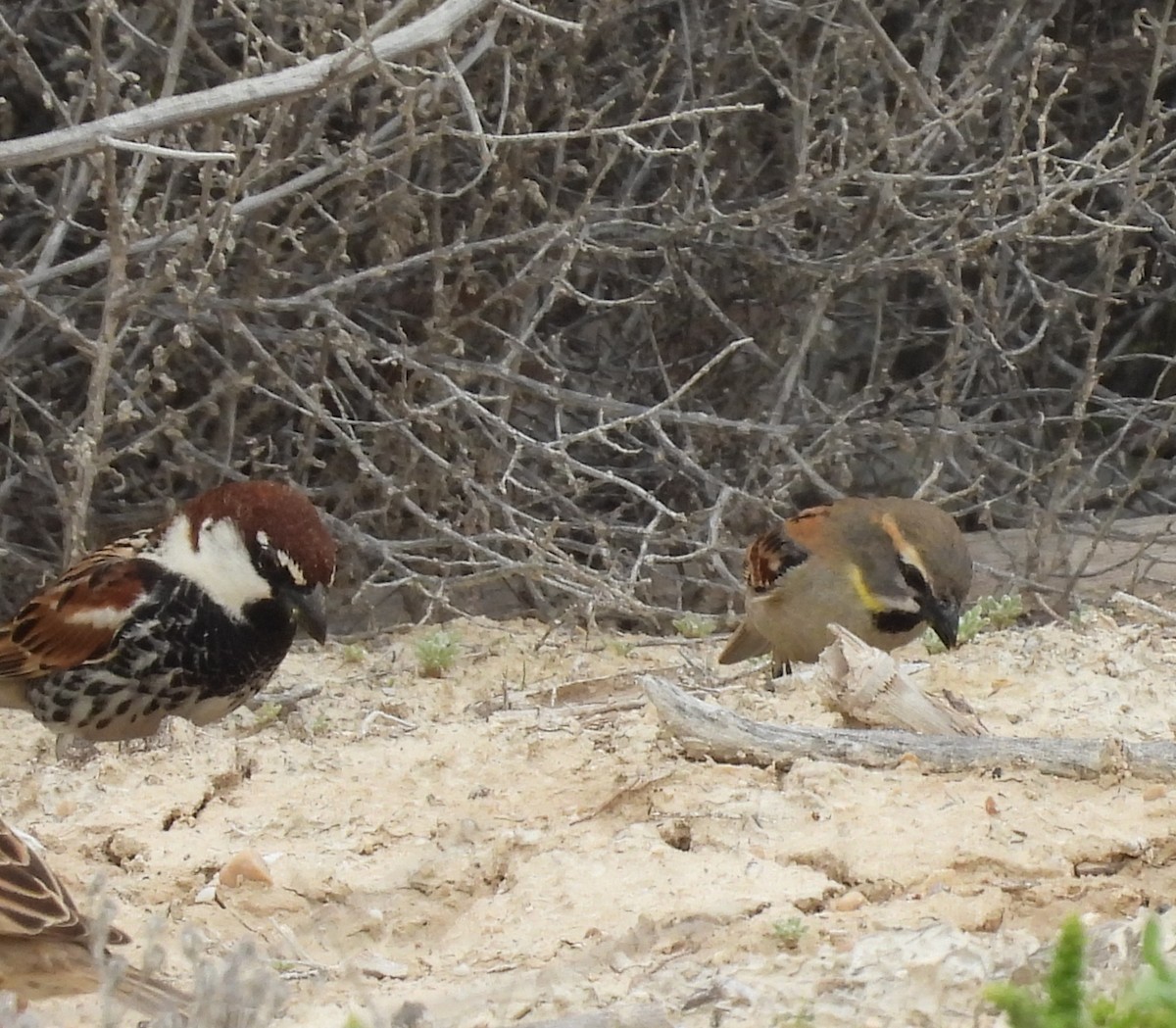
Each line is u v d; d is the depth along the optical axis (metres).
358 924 8.05
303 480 15.02
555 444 13.77
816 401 15.69
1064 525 16.02
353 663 13.59
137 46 14.25
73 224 13.55
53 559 15.58
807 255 15.93
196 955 6.59
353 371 14.80
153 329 13.95
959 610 12.33
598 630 14.47
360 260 15.34
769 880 7.93
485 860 8.34
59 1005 7.09
